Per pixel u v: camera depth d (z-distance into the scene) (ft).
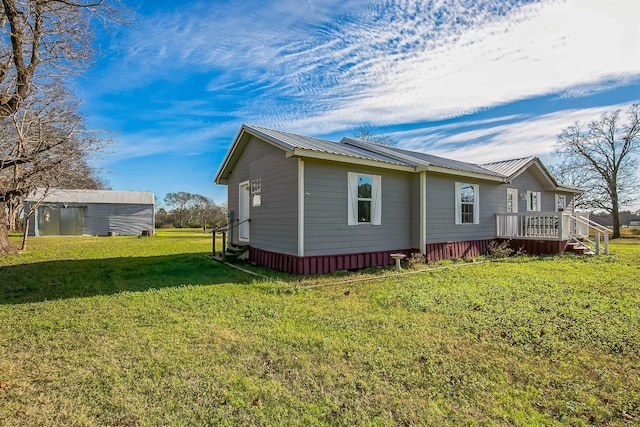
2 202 37.86
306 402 8.99
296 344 12.60
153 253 43.45
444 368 10.80
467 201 39.37
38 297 19.75
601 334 13.23
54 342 12.83
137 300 18.88
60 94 33.09
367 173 30.94
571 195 61.93
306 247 26.99
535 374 10.44
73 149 33.86
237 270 29.58
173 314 16.24
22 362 11.19
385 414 8.50
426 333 13.66
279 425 8.06
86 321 15.26
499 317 15.34
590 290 20.30
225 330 14.05
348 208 29.53
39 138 32.53
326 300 18.81
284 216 28.84
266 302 18.37
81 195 86.43
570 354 11.74
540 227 40.22
